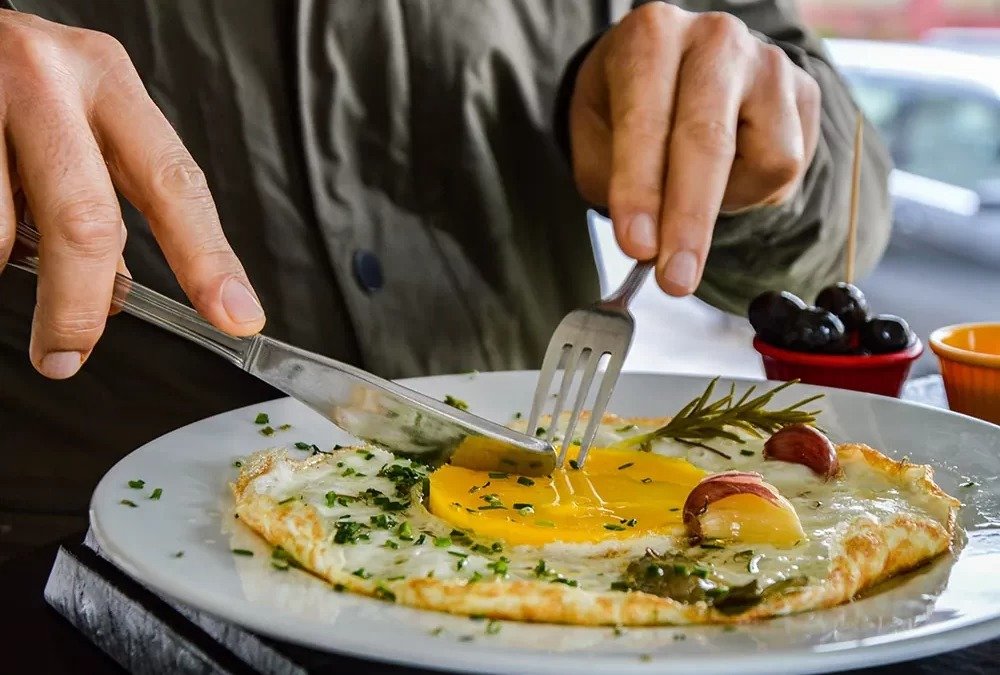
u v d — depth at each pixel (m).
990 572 0.49
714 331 1.76
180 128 0.84
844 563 0.48
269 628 0.43
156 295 0.53
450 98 0.88
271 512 0.51
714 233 0.83
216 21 0.84
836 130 0.94
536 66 0.95
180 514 0.52
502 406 0.66
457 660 0.42
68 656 0.50
